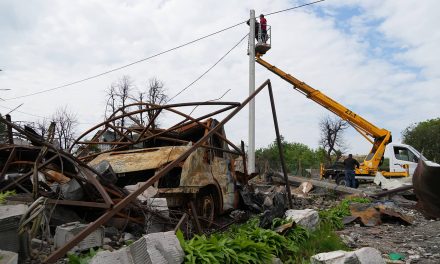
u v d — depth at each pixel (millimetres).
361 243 7414
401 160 22109
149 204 6219
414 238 7977
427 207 4375
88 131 8516
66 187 5918
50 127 6164
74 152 8898
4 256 3621
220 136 8852
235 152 9469
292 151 51344
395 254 6352
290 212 7551
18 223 4484
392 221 10023
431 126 48281
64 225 5184
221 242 4930
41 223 4738
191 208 6664
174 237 4379
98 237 5188
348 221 9586
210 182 7980
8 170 7129
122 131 9328
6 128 6641
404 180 17500
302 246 6254
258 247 5195
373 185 22281
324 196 16000
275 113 9078
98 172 5867
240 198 9531
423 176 4117
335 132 40719
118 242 5707
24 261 4516
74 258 4172
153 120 8219
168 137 9477
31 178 6766
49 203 5344
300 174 34812
